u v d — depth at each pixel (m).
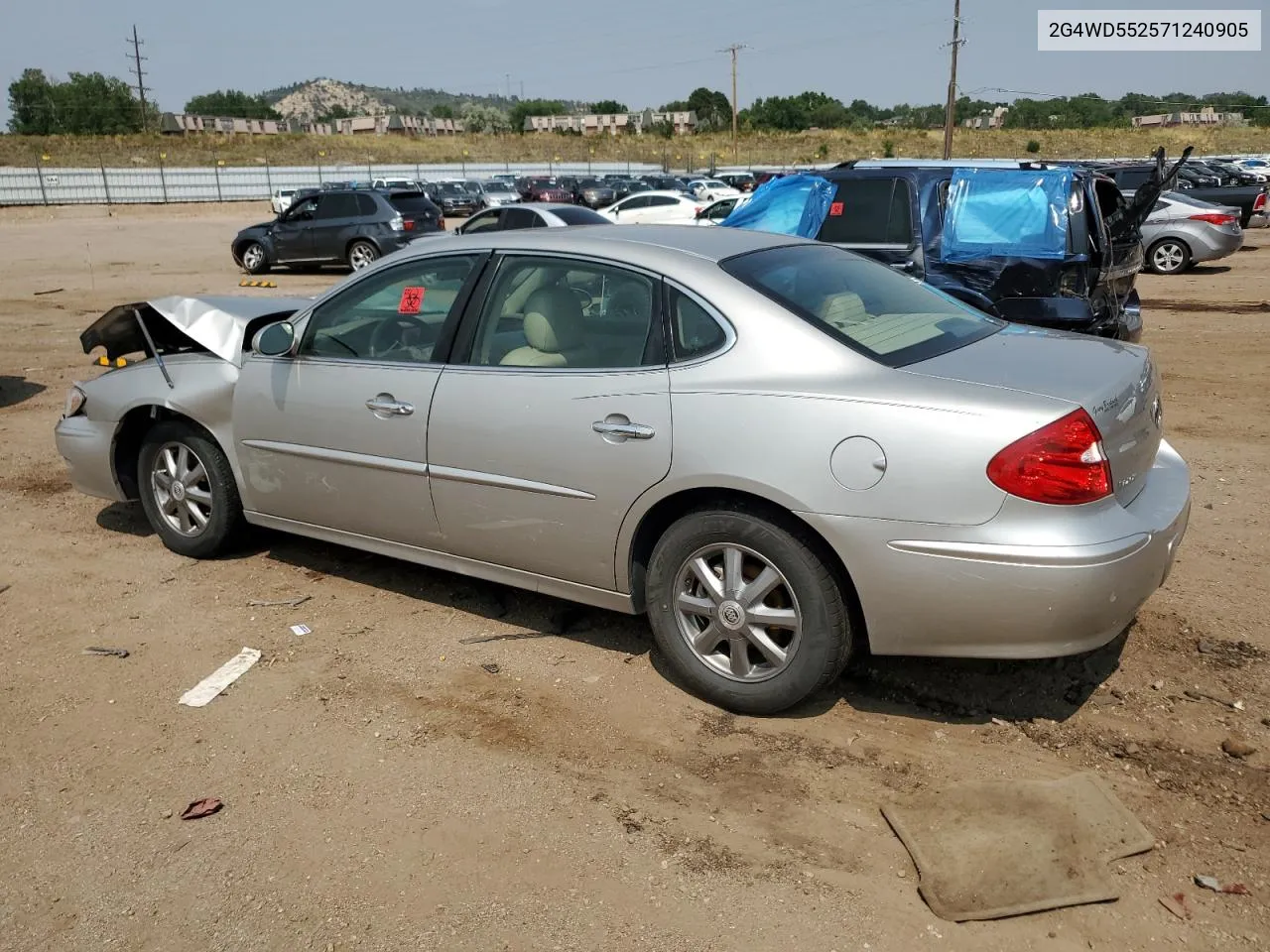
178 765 3.41
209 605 4.64
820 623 3.36
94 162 61.78
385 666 4.03
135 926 2.70
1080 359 3.48
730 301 3.51
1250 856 2.81
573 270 3.87
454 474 4.03
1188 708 3.56
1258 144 72.31
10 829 3.12
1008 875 2.73
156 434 5.12
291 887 2.82
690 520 3.53
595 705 3.71
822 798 3.13
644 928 2.62
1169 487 3.57
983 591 3.07
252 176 52.84
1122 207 8.66
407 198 21.64
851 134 84.06
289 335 4.45
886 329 3.58
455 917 2.68
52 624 4.49
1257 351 10.12
